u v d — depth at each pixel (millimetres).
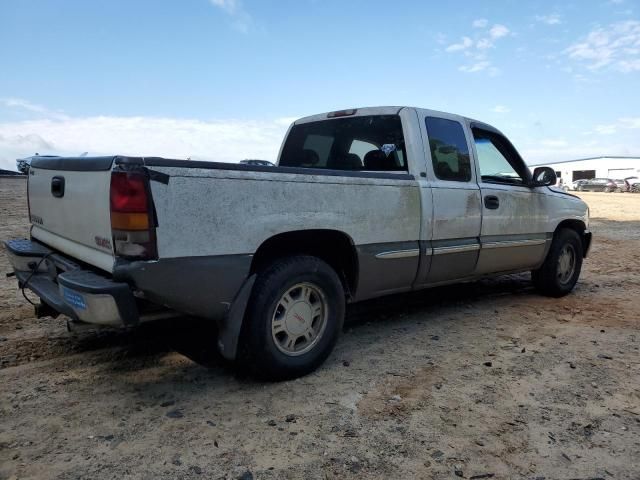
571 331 4867
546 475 2564
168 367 3836
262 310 3383
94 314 2850
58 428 2912
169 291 2990
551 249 6059
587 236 6672
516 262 5566
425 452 2744
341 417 3104
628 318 5359
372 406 3254
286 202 3451
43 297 3373
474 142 5074
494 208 5105
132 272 2840
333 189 3730
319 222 3635
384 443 2824
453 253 4684
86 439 2801
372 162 4762
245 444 2789
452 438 2887
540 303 5980
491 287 6840
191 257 3035
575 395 3453
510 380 3684
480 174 5074
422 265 4449
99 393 3377
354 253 3938
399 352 4238
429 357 4129
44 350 4133
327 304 3762
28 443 2750
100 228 3053
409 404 3287
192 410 3162
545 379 3711
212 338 4480
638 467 2646
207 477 2494
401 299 6039
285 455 2693
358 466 2609
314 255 3953
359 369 3859
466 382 3641
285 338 3600
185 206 2994
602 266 8953
